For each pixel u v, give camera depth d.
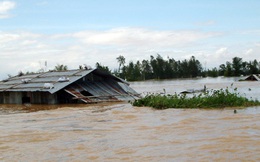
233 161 7.84
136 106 20.84
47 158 8.98
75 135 11.90
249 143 9.41
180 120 14.14
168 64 131.00
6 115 19.27
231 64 124.75
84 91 28.08
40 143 10.87
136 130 12.36
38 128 13.74
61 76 27.91
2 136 12.25
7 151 9.97
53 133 12.46
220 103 18.48
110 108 20.67
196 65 135.25
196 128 12.09
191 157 8.34
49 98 25.88
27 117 17.72
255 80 72.00
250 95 28.30
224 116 14.67
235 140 9.85
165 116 15.65
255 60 118.56
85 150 9.62
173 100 19.48
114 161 8.37
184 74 135.88
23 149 10.12
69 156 9.06
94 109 20.38
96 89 27.23
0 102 29.84
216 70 139.00
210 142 9.77
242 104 18.56
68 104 24.78
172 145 9.67
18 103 28.17
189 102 18.97
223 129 11.62
